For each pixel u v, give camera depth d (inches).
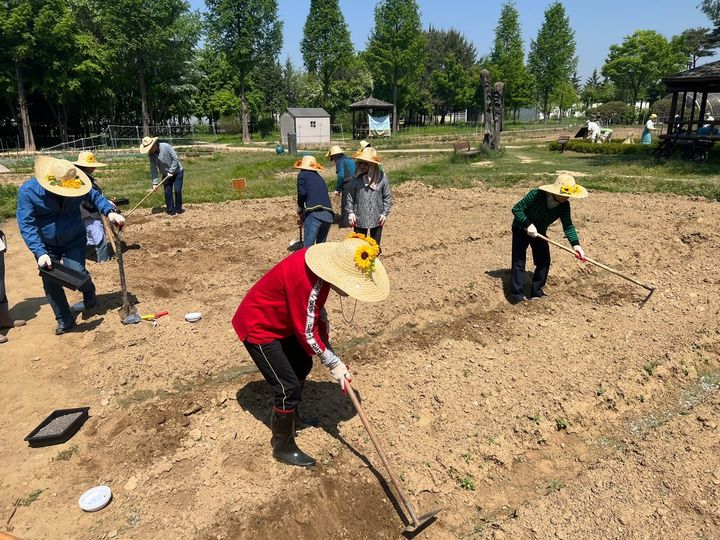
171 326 246.1
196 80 2172.7
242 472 158.9
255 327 151.3
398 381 204.1
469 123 2979.8
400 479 158.1
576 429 183.6
